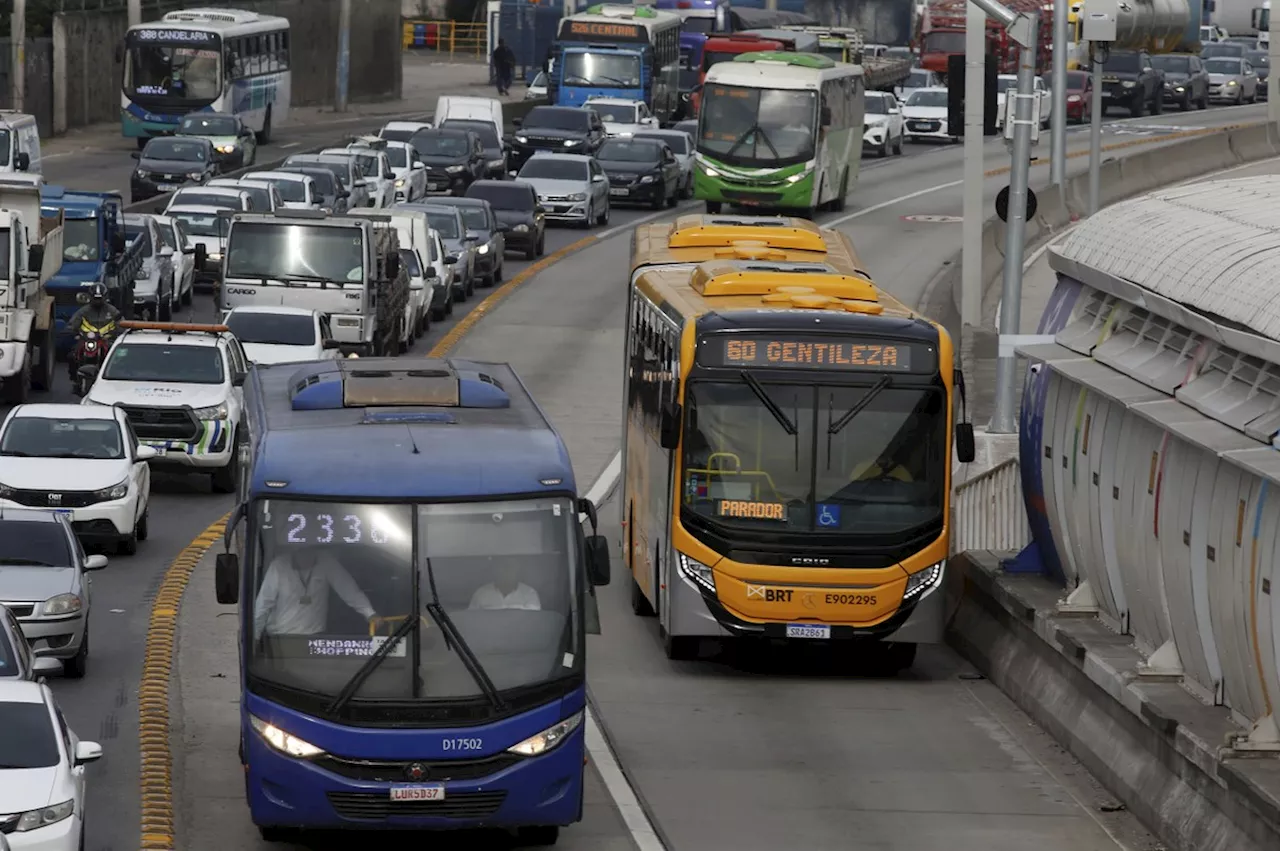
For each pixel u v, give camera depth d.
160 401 85.06
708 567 57.84
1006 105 72.25
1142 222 56.12
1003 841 44.34
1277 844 38.97
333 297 108.38
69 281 112.62
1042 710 54.47
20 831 38.00
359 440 43.38
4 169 146.75
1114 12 119.75
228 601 41.16
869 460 58.03
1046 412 58.47
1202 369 47.56
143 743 51.22
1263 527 42.28
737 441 58.09
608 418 101.69
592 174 179.38
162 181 169.62
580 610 41.81
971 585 63.59
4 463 74.75
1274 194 55.38
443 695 40.94
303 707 40.72
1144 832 45.25
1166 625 49.09
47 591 57.94
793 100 172.75
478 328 128.88
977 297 115.19
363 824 40.88
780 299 59.88
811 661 62.19
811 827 45.09
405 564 41.41
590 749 51.38
